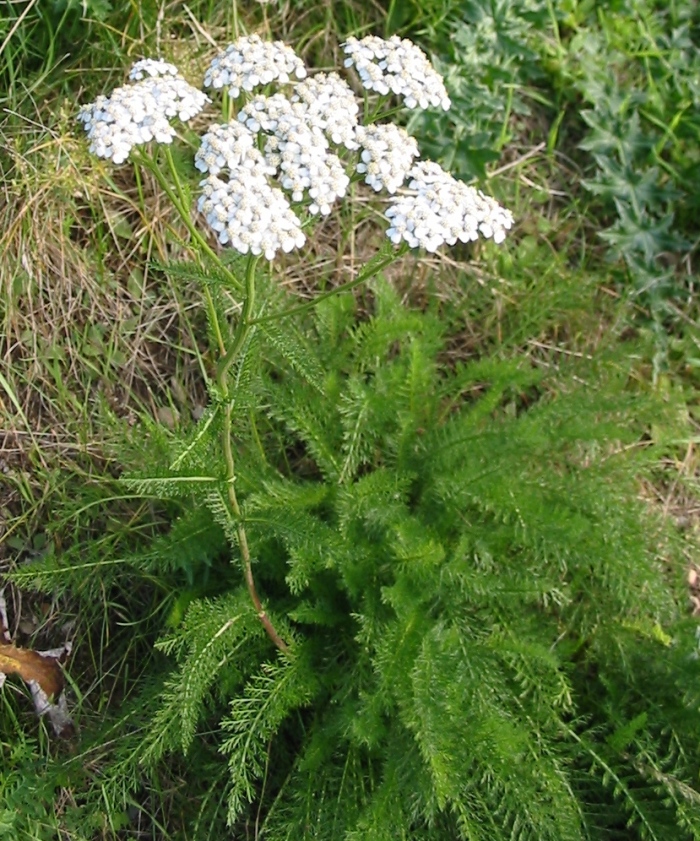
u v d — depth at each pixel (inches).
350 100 15.1
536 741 17.9
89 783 18.5
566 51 24.2
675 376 23.0
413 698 16.9
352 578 18.5
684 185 24.1
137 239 21.1
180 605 17.9
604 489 19.1
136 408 20.7
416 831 17.4
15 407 19.9
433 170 15.1
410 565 17.9
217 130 14.3
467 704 17.5
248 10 22.6
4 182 20.2
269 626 17.3
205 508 18.3
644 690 19.2
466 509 20.2
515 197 23.4
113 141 14.3
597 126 23.7
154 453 18.7
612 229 23.3
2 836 17.3
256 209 13.8
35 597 19.2
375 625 18.1
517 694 18.8
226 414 15.2
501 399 22.3
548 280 22.3
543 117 24.3
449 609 18.7
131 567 19.3
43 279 20.2
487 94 22.8
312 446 18.8
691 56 25.1
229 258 16.4
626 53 24.6
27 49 20.9
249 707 17.4
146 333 20.8
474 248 22.8
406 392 19.6
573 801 17.5
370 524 18.9
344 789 17.6
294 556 17.1
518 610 19.1
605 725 18.6
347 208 22.5
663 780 17.6
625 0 24.6
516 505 18.5
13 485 19.6
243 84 14.8
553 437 19.4
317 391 19.7
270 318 14.6
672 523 20.4
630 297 22.8
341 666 18.7
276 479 19.6
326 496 18.9
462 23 22.7
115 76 21.4
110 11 21.3
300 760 17.5
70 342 20.3
